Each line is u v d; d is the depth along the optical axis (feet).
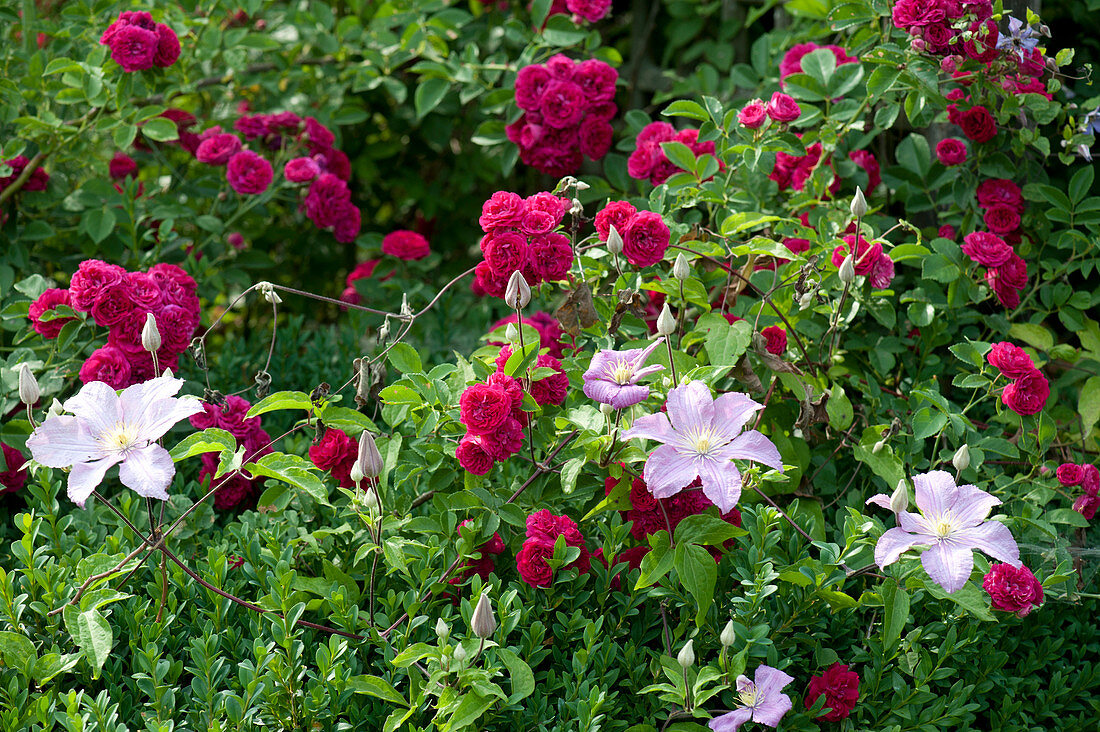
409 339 11.42
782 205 9.88
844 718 6.28
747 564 6.57
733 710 5.90
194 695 6.14
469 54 12.28
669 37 14.32
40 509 7.50
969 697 6.66
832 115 9.25
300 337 10.69
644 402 6.81
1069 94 9.64
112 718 5.60
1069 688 6.98
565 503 7.00
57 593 6.30
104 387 5.75
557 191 7.82
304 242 14.53
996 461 7.97
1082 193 8.70
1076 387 9.57
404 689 6.21
